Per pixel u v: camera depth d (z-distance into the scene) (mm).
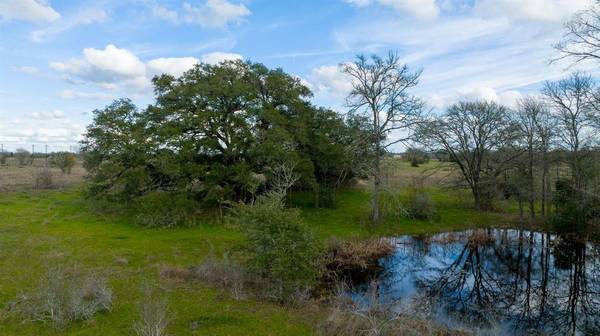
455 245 25062
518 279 19156
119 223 25203
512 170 34062
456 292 16953
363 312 11570
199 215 27312
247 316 11359
